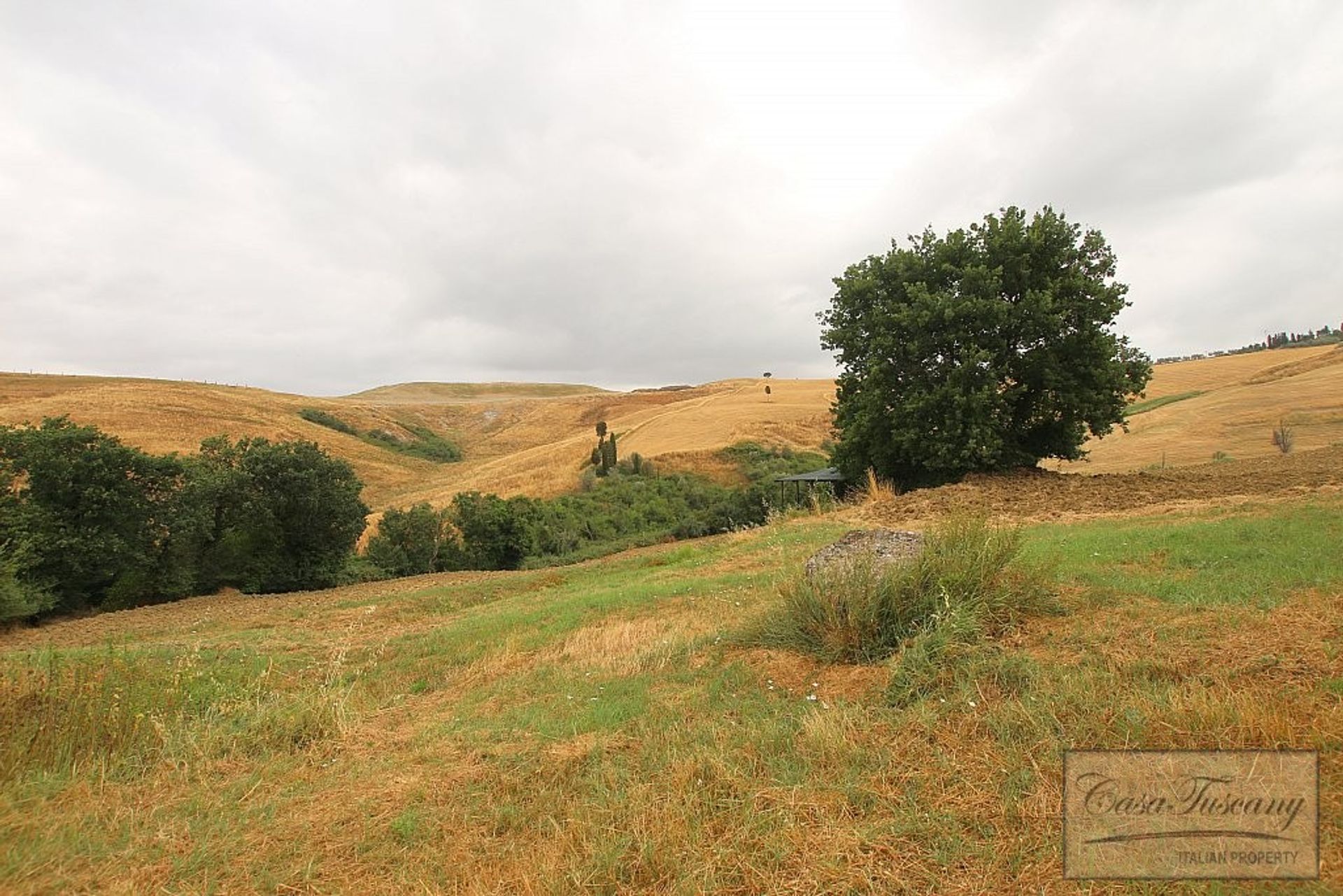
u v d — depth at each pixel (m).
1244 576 6.06
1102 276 20.83
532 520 33.97
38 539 18.09
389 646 10.23
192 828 3.86
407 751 5.02
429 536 29.50
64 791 4.32
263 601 19.31
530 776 4.27
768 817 3.36
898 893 2.76
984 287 19.94
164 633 13.91
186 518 20.75
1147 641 4.72
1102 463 38.09
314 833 3.76
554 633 9.11
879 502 18.69
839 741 4.05
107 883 3.29
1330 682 3.75
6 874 3.32
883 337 21.17
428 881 3.19
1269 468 18.25
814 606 6.15
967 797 3.37
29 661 6.74
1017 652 4.91
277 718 5.63
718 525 34.69
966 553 6.09
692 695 5.46
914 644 5.11
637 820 3.46
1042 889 2.68
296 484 23.48
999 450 19.80
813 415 65.81
